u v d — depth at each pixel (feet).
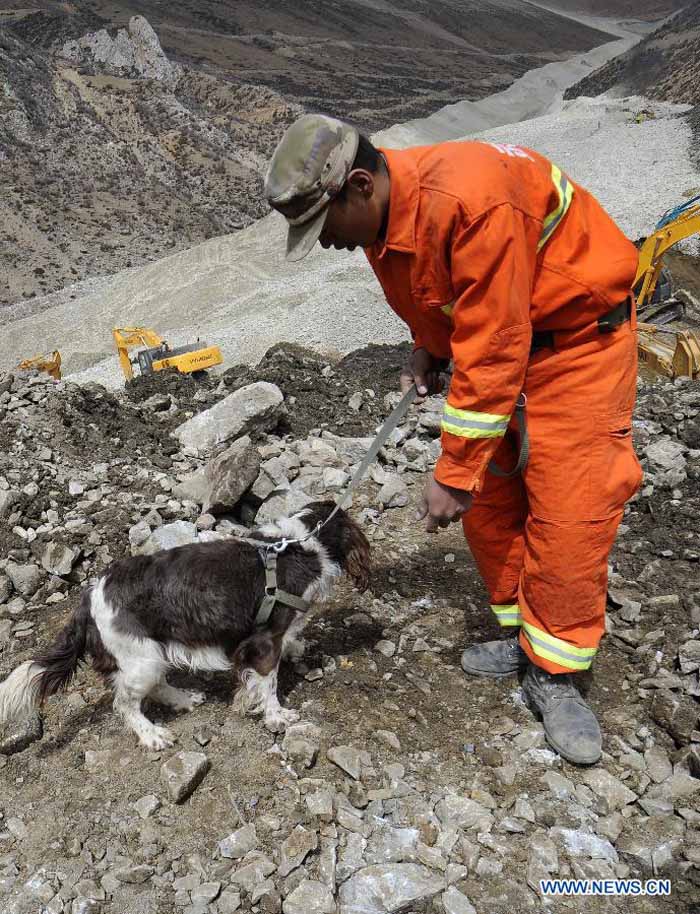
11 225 483.51
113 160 631.97
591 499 11.64
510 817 11.86
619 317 11.32
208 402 31.50
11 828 12.15
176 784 12.23
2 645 16.61
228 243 282.56
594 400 11.39
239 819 12.00
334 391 30.99
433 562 18.89
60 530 19.60
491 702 14.20
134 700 13.34
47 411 26.04
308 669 15.16
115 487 22.38
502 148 10.66
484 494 13.33
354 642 15.98
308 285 169.99
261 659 13.41
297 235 10.76
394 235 10.67
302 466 23.71
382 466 24.43
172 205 574.15
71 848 11.76
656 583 17.28
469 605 17.12
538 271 10.94
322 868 11.16
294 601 13.41
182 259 277.44
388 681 14.84
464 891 10.93
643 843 11.56
